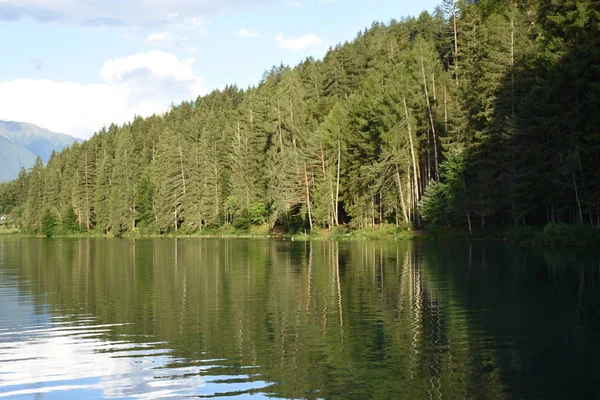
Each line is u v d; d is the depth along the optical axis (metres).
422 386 11.38
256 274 30.48
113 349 14.66
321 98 102.12
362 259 37.66
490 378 11.79
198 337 15.70
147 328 17.02
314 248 51.59
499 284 23.84
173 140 110.94
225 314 18.91
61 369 13.07
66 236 118.56
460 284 24.28
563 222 45.97
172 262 40.38
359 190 69.06
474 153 51.72
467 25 63.50
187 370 12.74
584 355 13.27
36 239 101.31
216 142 103.69
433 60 65.81
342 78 107.25
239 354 13.90
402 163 60.53
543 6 52.03
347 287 24.50
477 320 17.08
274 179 77.62
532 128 43.69
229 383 11.81
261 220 87.56
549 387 11.26
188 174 102.94
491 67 49.97
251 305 20.56
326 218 70.06
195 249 56.38
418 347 14.19
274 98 83.94
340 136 71.12
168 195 104.31
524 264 30.45
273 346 14.57
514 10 52.50
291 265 35.16
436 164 59.84
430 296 21.53
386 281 26.02
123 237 105.88
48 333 16.62
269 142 87.69
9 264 40.94
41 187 137.62
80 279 30.09
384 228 64.94
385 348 14.16
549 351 13.64
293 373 12.34
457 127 54.78
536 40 48.84
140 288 25.91
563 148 41.84
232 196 92.69
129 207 113.06
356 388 11.33
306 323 17.20
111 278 30.30
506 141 46.62
